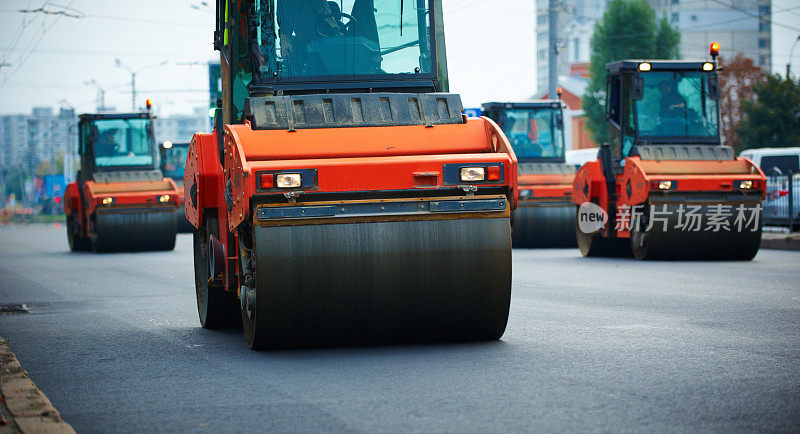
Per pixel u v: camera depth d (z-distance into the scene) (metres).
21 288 44.59
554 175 69.94
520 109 79.38
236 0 25.33
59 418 15.98
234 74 25.36
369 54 25.64
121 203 71.69
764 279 40.03
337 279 21.45
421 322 22.34
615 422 15.19
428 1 25.97
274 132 22.45
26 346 25.92
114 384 19.89
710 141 54.66
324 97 23.14
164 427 15.84
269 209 21.20
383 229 21.59
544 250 66.94
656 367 19.83
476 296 22.17
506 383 18.48
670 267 47.31
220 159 26.19
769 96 144.62
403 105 23.23
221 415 16.52
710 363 20.20
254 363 21.50
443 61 25.97
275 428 15.44
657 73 54.81
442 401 17.03
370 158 21.97
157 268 55.91
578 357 21.19
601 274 44.03
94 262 63.06
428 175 21.59
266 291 21.31
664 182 49.62
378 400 17.25
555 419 15.46
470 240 21.95
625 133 54.81
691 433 14.50
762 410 15.89
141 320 31.38
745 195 49.91
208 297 27.69
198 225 26.77
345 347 23.14
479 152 22.73
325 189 21.31
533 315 28.97
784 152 106.38
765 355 21.16
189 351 24.11
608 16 174.88
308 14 25.50
